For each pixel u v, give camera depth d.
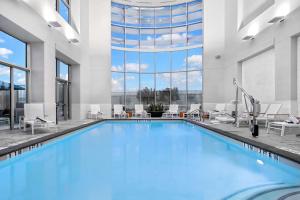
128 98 14.24
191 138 6.34
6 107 6.53
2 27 5.95
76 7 10.88
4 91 6.45
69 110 11.09
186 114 12.48
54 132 6.00
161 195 2.41
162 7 14.15
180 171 3.26
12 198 2.32
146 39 14.34
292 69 6.79
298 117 5.97
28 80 7.38
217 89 12.49
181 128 8.80
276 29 7.48
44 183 2.76
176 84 14.17
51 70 7.89
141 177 2.98
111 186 2.66
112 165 3.55
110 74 12.95
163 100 14.38
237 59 10.62
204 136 6.73
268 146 4.04
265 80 8.74
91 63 12.75
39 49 7.36
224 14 12.34
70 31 9.66
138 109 12.73
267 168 3.44
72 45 9.97
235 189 2.58
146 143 5.53
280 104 6.86
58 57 9.55
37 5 6.66
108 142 5.66
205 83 12.70
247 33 9.41
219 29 12.45
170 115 13.03
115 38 13.84
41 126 6.02
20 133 5.82
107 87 12.80
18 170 3.32
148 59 14.38
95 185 2.70
